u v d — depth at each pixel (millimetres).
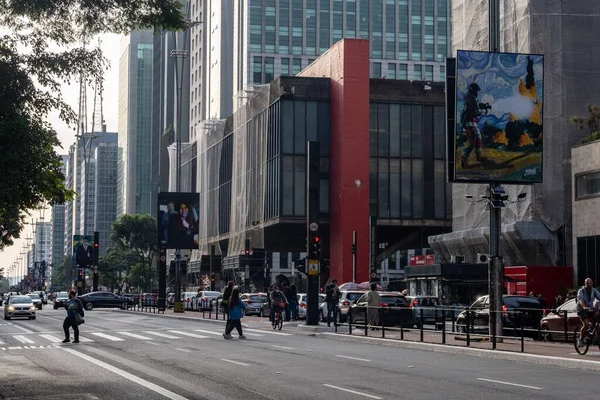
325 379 18688
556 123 53500
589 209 49375
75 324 32594
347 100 73562
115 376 19781
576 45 53969
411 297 44906
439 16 141875
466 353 26469
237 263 87688
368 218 73312
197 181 112688
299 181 76312
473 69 31578
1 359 25188
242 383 17938
